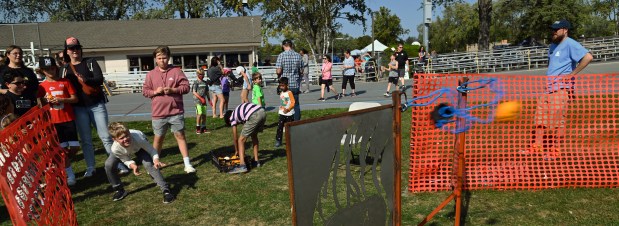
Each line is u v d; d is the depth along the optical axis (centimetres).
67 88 515
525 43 2816
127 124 960
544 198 424
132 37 2788
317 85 2064
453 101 360
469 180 456
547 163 475
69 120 515
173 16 4356
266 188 485
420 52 2067
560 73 504
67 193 365
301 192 210
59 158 370
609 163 459
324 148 221
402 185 477
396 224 278
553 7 3061
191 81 2373
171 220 412
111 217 423
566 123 482
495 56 2406
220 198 460
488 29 2684
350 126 239
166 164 606
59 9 4178
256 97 770
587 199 419
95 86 537
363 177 258
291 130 201
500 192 442
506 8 3344
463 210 403
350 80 1395
